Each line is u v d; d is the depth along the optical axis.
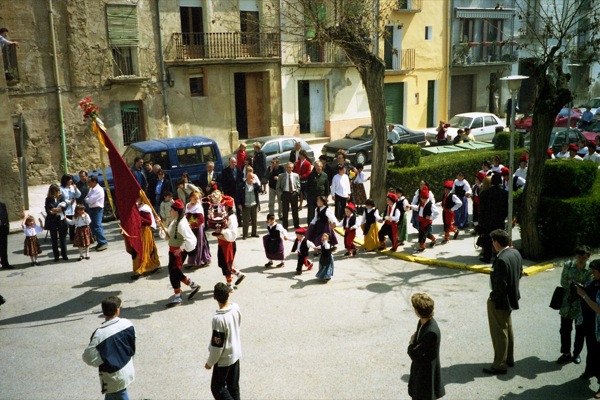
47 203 12.17
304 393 6.82
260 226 15.12
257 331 8.55
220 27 24.53
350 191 15.41
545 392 6.72
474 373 7.19
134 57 22.53
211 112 24.80
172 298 9.78
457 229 13.20
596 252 11.65
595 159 16.23
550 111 10.77
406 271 11.20
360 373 7.27
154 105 23.23
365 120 30.39
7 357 8.01
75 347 8.30
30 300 10.12
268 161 19.78
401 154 16.39
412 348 5.75
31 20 19.91
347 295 9.95
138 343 8.28
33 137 20.55
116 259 12.43
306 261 11.22
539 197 11.20
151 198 14.77
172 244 9.59
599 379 6.70
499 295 6.98
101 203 12.98
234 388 6.20
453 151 19.33
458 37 33.56
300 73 27.22
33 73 20.22
